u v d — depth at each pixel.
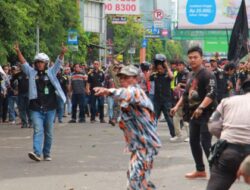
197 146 13.34
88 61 58.22
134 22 71.69
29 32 36.06
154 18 70.00
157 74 20.36
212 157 9.20
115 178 13.65
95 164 15.52
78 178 13.64
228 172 9.13
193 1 70.50
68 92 30.66
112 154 17.27
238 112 9.16
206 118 12.91
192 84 13.20
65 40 43.28
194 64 13.16
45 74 15.87
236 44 24.38
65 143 19.77
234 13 69.69
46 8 31.12
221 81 22.56
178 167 15.08
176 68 24.30
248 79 9.36
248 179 6.38
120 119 9.87
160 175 14.01
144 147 9.81
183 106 13.40
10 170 14.62
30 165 15.35
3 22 26.50
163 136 21.98
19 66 27.08
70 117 32.09
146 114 9.77
